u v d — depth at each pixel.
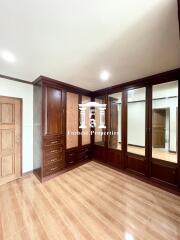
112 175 3.28
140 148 3.15
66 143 3.47
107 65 2.34
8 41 1.64
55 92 3.16
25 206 2.10
